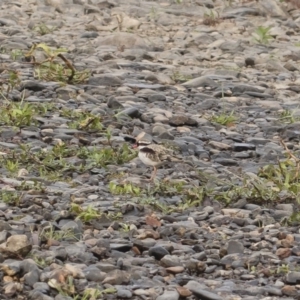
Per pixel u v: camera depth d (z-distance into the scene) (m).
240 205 19.05
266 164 22.52
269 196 19.34
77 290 14.51
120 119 25.08
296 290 14.98
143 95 27.98
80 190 19.27
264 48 37.38
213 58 35.22
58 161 21.12
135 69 32.09
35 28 37.91
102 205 18.34
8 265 14.84
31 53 29.25
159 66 32.69
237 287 15.09
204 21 41.66
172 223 17.78
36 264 15.01
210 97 28.72
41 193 18.86
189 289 14.63
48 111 25.45
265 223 18.03
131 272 15.28
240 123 26.52
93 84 28.92
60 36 36.94
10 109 24.19
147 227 17.45
